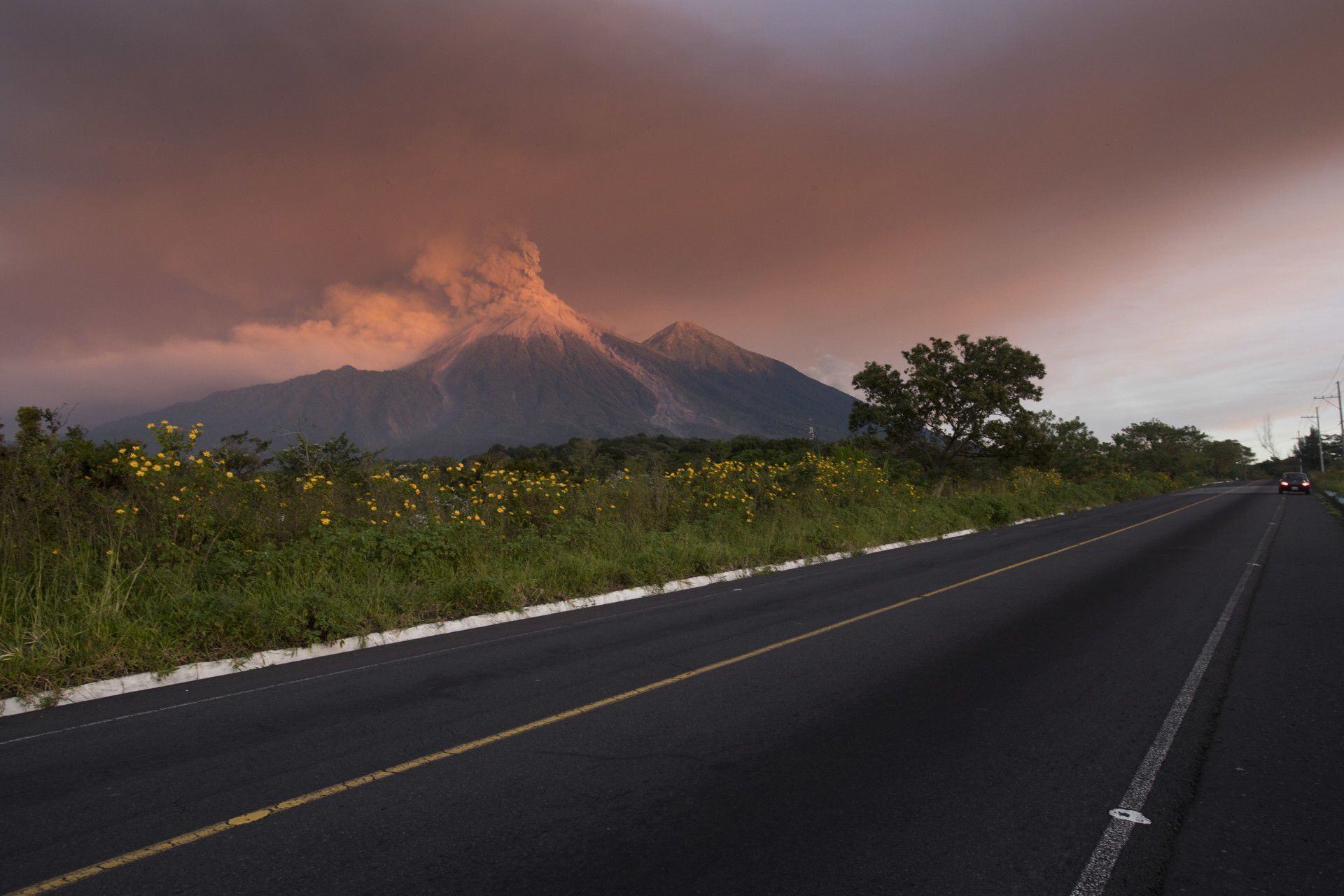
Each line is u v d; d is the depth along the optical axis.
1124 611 8.26
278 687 5.72
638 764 4.04
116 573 7.64
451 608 8.56
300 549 9.18
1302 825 3.24
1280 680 5.48
